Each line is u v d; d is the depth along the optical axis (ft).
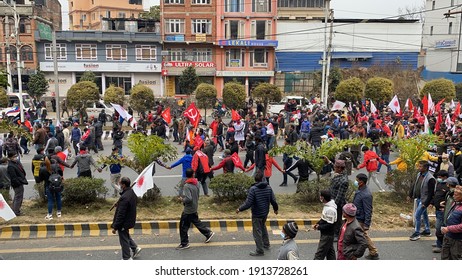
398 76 139.95
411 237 30.53
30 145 70.54
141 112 93.66
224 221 32.96
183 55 147.74
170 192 42.32
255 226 27.63
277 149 38.29
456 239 22.68
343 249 21.25
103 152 65.62
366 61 155.02
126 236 26.07
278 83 153.17
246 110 102.99
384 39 154.92
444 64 165.27
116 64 146.00
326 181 37.27
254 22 145.79
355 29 153.89
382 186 44.52
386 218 34.58
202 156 38.47
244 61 149.48
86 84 92.22
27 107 112.06
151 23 153.07
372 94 105.81
